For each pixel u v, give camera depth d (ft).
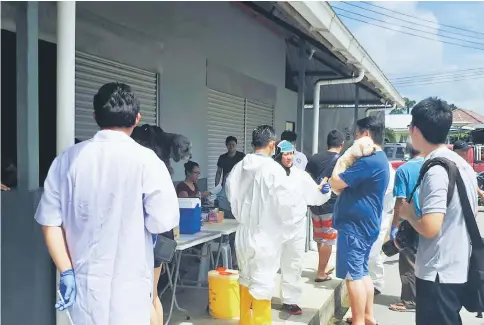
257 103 34.83
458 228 8.70
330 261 20.80
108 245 7.03
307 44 23.67
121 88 7.44
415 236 10.64
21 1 9.48
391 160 53.47
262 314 12.41
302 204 12.56
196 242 12.82
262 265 12.12
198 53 25.46
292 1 12.83
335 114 56.24
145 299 7.30
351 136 56.59
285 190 11.90
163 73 22.44
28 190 9.37
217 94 28.35
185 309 14.62
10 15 13.84
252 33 32.12
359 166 12.41
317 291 16.97
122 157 7.12
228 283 13.78
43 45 15.57
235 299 13.87
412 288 16.97
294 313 14.46
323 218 17.72
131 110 7.38
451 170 8.64
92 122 18.12
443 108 8.95
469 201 8.87
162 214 7.16
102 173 7.07
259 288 12.07
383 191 12.84
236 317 13.93
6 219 9.41
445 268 8.71
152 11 21.36
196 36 25.21
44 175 15.70
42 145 15.67
